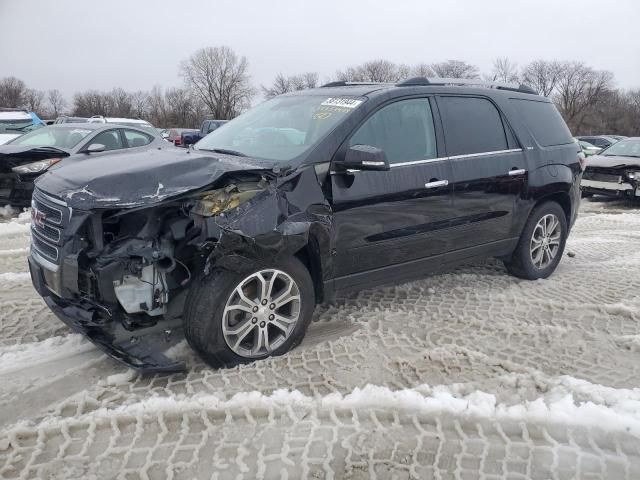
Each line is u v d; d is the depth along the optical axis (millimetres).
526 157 5047
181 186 3102
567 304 4688
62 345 3771
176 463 2619
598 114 76062
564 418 2986
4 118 14031
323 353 3703
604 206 11820
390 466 2639
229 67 73562
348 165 3633
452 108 4574
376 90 4207
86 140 9000
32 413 3008
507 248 5098
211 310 3227
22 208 8594
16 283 5004
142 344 3309
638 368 3645
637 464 2680
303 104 4375
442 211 4352
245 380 3316
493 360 3629
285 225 3340
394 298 4805
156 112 72812
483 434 2883
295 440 2799
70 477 2512
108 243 3152
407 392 3184
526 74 78562
